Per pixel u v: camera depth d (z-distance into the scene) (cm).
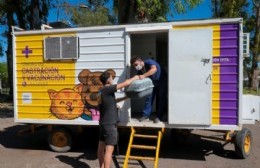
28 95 944
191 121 793
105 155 706
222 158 870
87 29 884
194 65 787
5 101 2544
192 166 802
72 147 942
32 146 1022
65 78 909
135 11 1462
